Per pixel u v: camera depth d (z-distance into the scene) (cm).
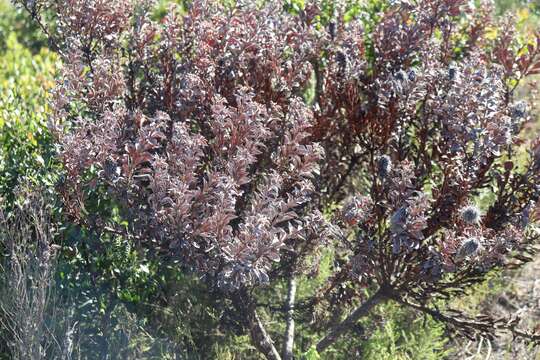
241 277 208
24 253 233
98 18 261
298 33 273
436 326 273
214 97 240
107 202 270
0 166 269
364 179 301
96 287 258
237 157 217
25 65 402
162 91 263
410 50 278
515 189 246
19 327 226
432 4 274
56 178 260
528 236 241
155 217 218
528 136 345
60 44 288
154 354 254
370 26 341
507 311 306
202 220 217
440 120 252
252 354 270
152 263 267
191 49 269
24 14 474
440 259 229
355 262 243
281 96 264
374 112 261
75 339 245
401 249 243
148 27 268
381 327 276
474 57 254
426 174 253
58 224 249
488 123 235
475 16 328
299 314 268
